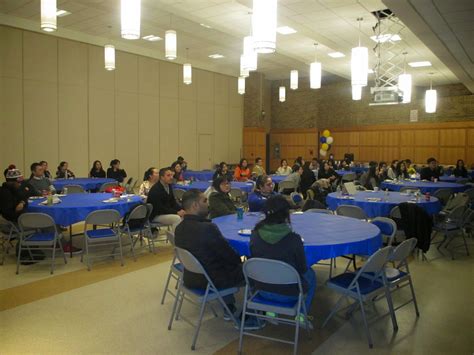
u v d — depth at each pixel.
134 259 5.43
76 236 6.63
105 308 3.83
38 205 5.30
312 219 4.26
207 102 15.61
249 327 3.35
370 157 17.23
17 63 10.07
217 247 3.14
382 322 3.53
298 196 6.29
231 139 16.81
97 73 11.86
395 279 3.48
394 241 5.06
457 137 15.42
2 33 9.74
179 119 14.52
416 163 16.28
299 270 2.88
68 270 4.98
